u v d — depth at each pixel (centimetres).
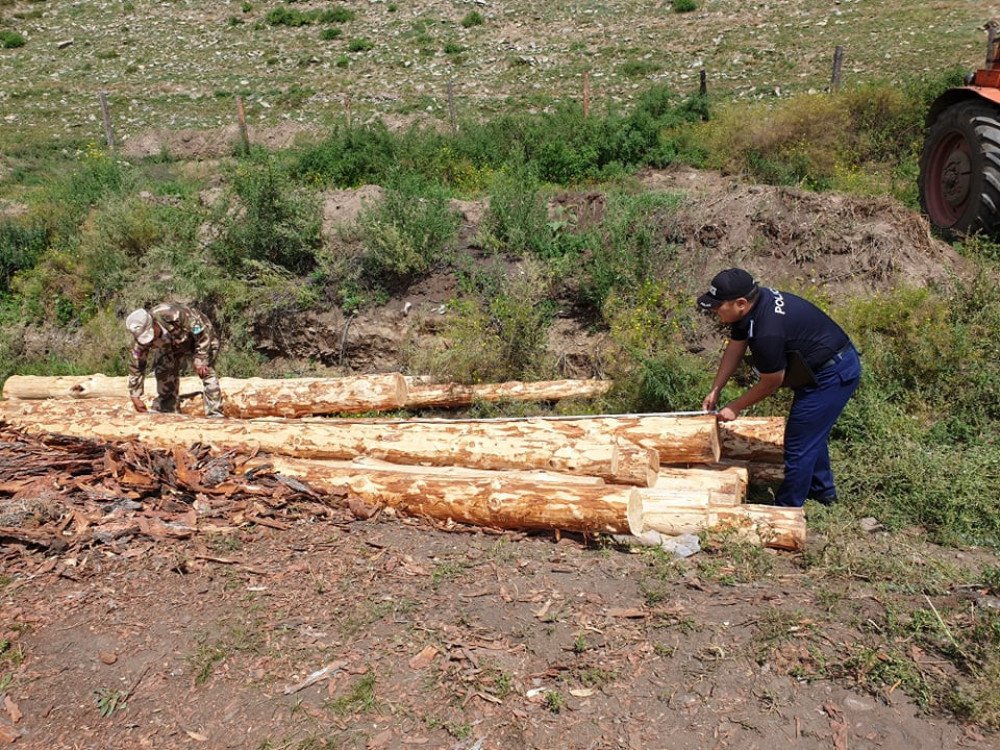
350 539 457
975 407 606
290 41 2781
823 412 477
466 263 866
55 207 1167
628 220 816
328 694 337
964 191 920
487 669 345
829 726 312
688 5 2578
